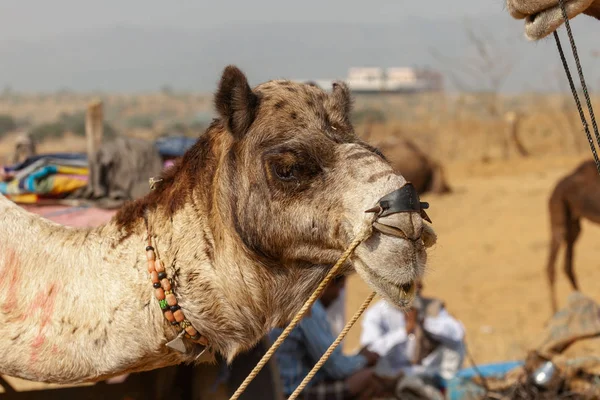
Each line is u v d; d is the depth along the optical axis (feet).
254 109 14.26
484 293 51.85
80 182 23.91
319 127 14.01
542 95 158.81
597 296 51.42
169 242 14.60
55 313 14.46
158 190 15.25
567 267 52.19
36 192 23.41
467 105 168.55
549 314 46.57
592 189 51.19
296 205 13.82
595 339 23.95
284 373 22.54
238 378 18.24
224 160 14.46
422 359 25.35
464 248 65.62
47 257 14.93
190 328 14.37
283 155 13.78
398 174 13.67
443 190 89.81
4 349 14.53
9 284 14.85
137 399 19.66
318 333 22.63
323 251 13.92
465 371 25.35
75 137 250.57
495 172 108.06
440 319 25.61
